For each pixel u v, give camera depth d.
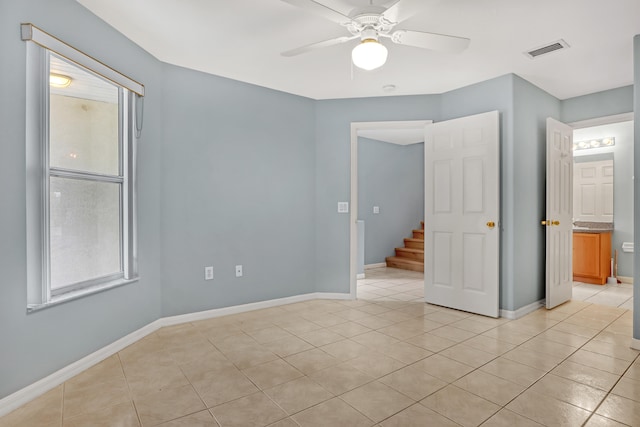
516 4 2.29
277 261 3.98
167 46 2.92
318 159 4.27
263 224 3.88
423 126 4.08
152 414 1.86
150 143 3.06
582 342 2.88
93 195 2.57
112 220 2.73
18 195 1.97
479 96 3.69
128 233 2.81
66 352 2.26
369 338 2.97
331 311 3.77
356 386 2.16
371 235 6.71
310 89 3.94
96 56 2.47
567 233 4.12
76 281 2.44
